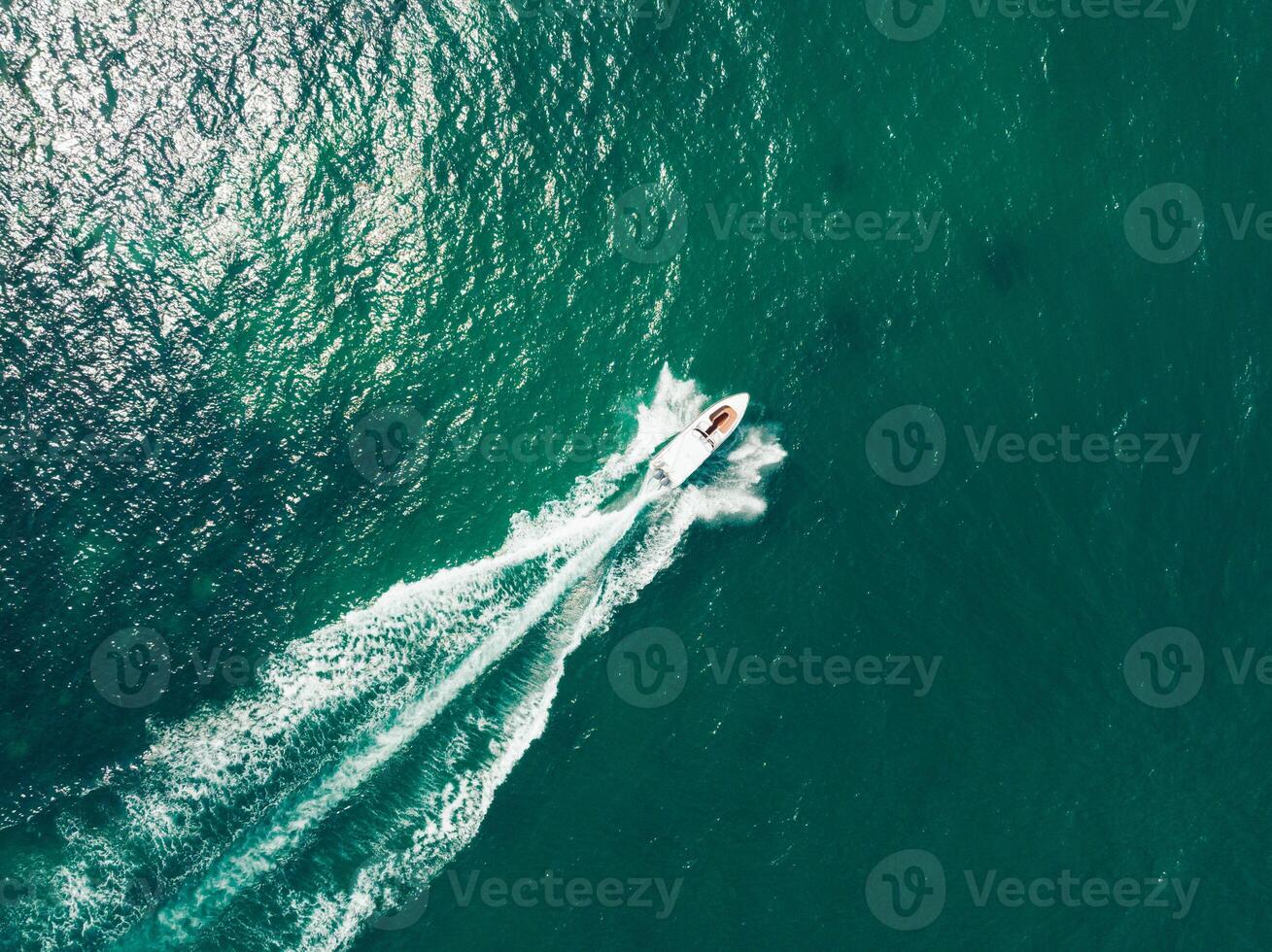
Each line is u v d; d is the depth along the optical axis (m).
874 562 51.97
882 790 48.31
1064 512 52.75
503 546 52.28
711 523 52.72
